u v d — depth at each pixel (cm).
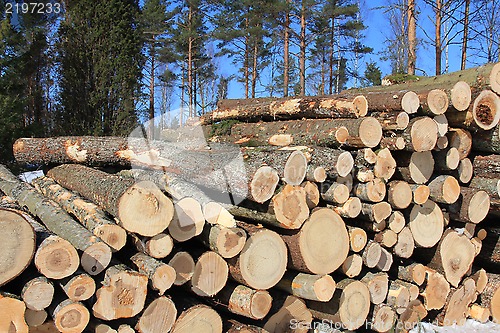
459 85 421
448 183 417
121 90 1538
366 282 394
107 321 295
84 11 1563
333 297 375
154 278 301
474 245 458
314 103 482
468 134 443
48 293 269
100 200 360
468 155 468
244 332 338
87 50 1547
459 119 437
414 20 1159
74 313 273
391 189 403
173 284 323
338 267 367
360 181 397
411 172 414
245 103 722
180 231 322
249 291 337
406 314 420
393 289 409
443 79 526
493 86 445
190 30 1994
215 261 332
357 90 640
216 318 325
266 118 593
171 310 309
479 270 470
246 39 1959
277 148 423
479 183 452
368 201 397
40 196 423
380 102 420
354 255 384
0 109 1155
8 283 277
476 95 434
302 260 350
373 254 393
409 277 420
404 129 402
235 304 340
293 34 1681
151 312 302
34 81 1702
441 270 434
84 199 398
